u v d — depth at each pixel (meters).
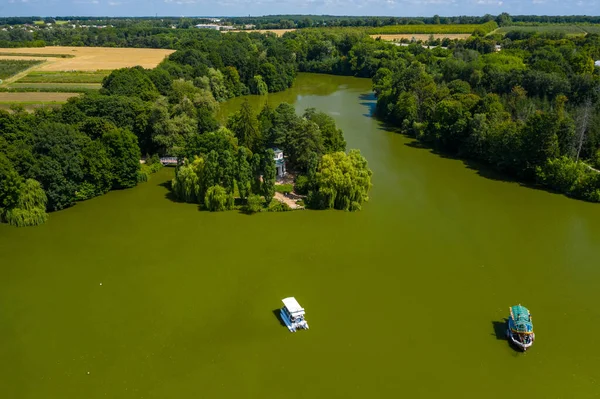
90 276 76.94
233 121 135.50
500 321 66.25
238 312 68.19
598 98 133.62
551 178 110.88
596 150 117.19
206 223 94.69
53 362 59.12
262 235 89.81
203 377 56.62
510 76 156.12
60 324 65.81
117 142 108.56
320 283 74.94
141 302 70.44
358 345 61.81
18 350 61.09
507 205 102.62
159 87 169.25
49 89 178.50
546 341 62.34
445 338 63.09
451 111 139.75
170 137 126.88
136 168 111.94
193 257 82.38
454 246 85.69
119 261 81.19
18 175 92.75
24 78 199.88
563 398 53.62
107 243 86.88
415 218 96.50
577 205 102.69
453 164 129.38
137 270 78.56
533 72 150.62
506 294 72.12
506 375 56.97
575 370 57.66
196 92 158.38
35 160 96.44
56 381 56.19
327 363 58.81
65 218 96.50
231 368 58.00
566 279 75.81
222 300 70.81
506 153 119.19
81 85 190.25
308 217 97.12
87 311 68.44
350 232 90.69
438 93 161.50
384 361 59.19
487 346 61.66
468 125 134.00
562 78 149.25
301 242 87.25
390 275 77.12
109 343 62.28
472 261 80.94
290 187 111.56
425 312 68.12
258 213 98.88
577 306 69.19
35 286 74.19
